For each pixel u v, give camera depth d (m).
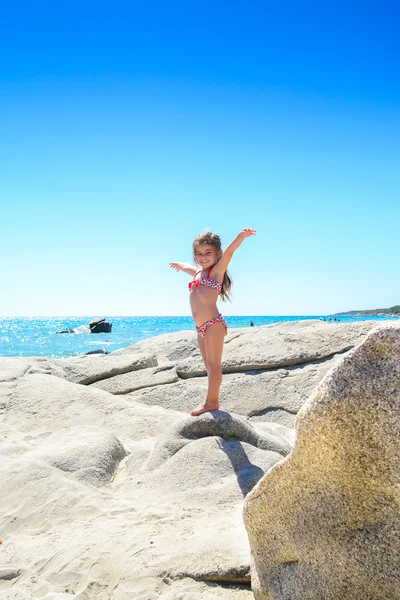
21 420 6.33
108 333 45.56
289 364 7.43
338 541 2.13
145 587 2.75
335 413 2.01
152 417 6.04
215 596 2.65
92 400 6.56
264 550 2.42
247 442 4.58
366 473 2.01
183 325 76.62
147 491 4.02
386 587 2.01
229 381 7.27
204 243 4.85
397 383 1.93
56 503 3.80
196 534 3.20
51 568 3.02
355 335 7.64
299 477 2.21
